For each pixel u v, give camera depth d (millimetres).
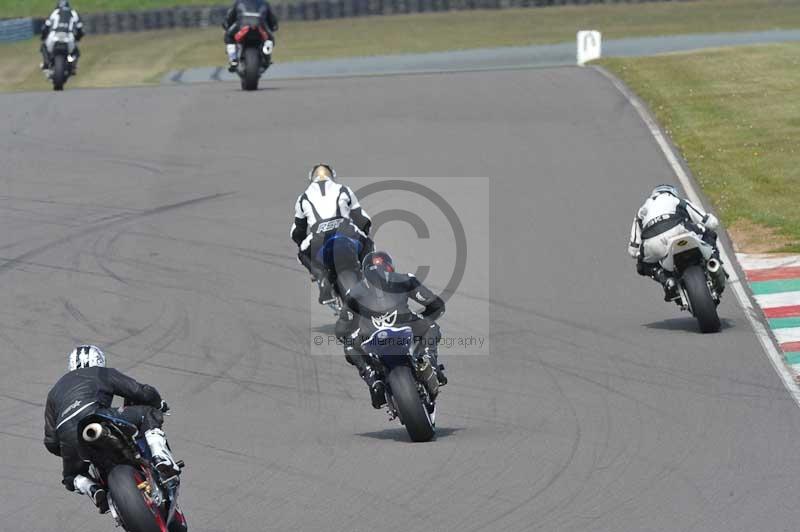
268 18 88438
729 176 60719
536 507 26359
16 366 39438
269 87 89312
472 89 82812
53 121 77438
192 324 43156
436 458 29859
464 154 65250
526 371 37312
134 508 22453
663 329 41125
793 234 51906
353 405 35219
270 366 38844
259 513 27109
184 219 56000
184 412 34812
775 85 79500
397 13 167125
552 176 61000
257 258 50594
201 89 89562
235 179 62469
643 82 82312
